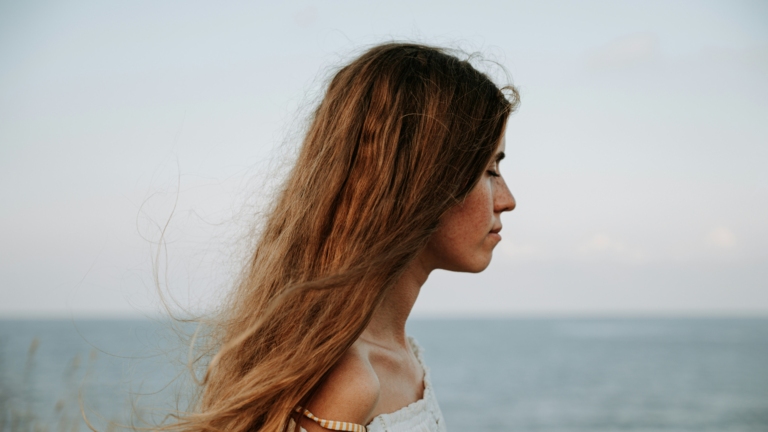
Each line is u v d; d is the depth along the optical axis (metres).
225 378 0.87
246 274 1.02
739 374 38.22
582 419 23.73
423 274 0.98
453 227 0.91
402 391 0.94
